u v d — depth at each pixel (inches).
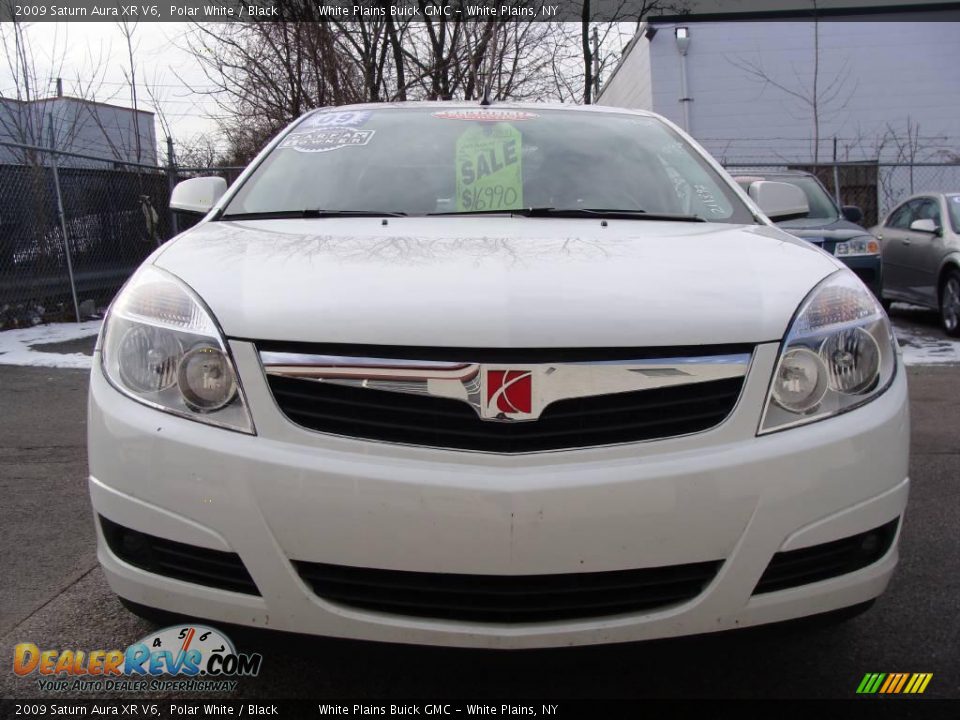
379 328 74.7
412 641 72.3
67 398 233.6
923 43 733.9
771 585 76.3
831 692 90.5
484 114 138.6
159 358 77.5
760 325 78.5
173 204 131.2
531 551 71.0
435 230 102.6
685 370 75.5
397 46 428.5
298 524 71.8
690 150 136.5
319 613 72.8
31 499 153.2
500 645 71.8
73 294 372.2
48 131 444.5
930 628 104.1
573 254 90.3
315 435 73.2
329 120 138.8
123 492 76.7
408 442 73.1
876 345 84.2
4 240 359.9
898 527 83.0
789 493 74.9
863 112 740.0
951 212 362.6
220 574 74.8
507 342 73.7
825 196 366.9
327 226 105.0
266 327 75.6
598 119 141.7
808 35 733.9
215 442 73.5
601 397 74.3
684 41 726.5
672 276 84.7
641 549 72.3
